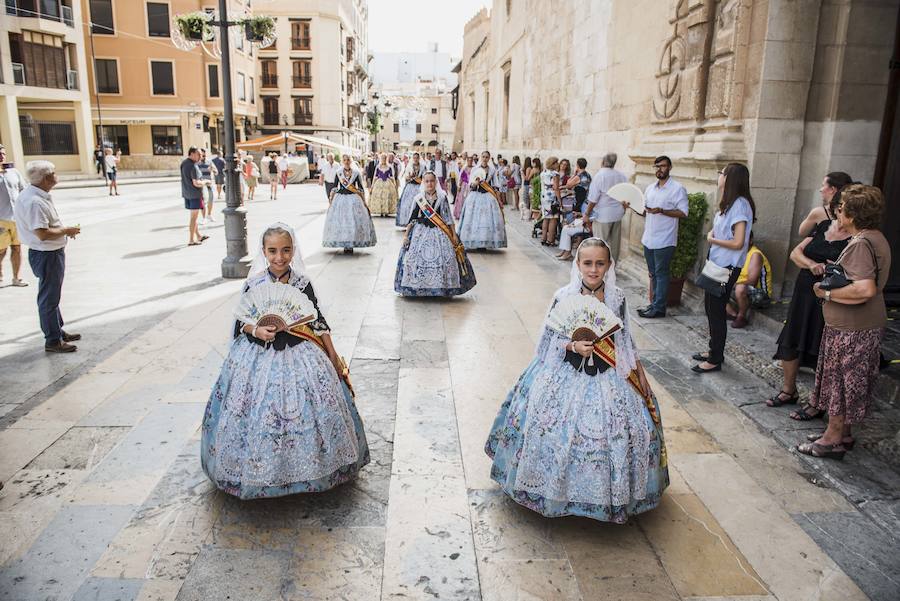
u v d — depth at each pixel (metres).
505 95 24.14
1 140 27.44
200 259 10.12
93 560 2.84
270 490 3.12
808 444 3.87
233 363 3.19
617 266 9.80
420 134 86.25
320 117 53.75
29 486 3.42
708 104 7.16
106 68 36.25
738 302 6.27
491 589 2.70
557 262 10.28
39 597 2.60
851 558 2.93
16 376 4.98
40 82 29.08
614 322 2.86
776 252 6.55
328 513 3.22
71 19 30.77
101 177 31.95
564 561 2.88
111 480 3.50
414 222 7.59
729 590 2.71
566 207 10.91
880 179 6.36
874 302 3.55
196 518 3.15
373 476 3.59
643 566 2.86
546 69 16.58
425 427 4.22
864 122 6.26
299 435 3.12
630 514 3.06
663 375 5.17
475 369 5.33
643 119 9.26
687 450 3.94
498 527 3.13
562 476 2.94
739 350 5.60
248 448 3.09
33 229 5.23
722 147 6.58
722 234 5.11
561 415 2.96
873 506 3.32
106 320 6.55
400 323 6.66
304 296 3.11
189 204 11.40
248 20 8.34
